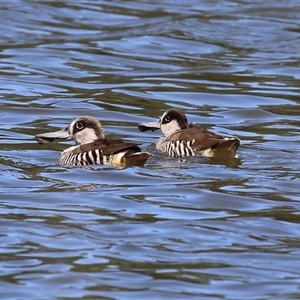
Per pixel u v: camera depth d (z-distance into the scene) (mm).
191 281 12383
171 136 18812
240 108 23594
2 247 13375
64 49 29219
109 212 15086
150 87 25422
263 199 15969
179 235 14086
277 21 33125
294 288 12242
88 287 12117
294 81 26438
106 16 33656
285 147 19656
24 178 16984
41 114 22594
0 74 26250
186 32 31547
